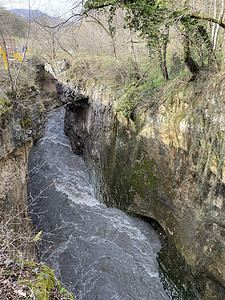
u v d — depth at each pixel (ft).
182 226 23.09
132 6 22.84
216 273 19.11
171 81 26.61
